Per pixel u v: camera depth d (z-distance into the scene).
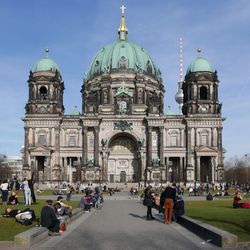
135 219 42.47
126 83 165.62
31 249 24.38
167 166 149.88
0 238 26.86
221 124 149.38
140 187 146.38
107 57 171.75
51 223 30.05
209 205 61.53
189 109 150.88
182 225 36.75
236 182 195.12
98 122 150.25
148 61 173.75
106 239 28.22
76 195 104.06
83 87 174.00
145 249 24.47
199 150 147.75
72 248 24.73
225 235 25.36
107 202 76.56
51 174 146.62
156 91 171.62
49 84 150.75
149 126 149.75
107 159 154.50
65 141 150.75
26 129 148.62
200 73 152.00
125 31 185.00
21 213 33.97
